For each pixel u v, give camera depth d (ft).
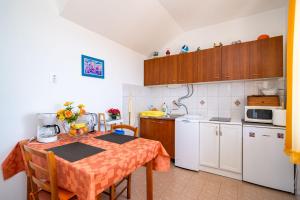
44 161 3.79
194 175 7.85
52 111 5.98
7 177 4.33
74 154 3.77
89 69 7.37
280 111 6.42
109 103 8.49
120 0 6.49
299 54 4.54
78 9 6.20
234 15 8.62
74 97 6.75
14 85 5.01
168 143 9.46
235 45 8.09
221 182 7.18
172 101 11.16
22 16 5.16
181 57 9.77
